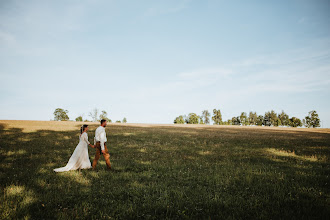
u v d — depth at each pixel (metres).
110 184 5.71
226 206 4.27
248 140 19.30
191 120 127.25
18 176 6.23
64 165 8.04
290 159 9.85
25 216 3.74
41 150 11.45
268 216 3.83
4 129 25.12
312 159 9.80
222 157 10.34
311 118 111.94
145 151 11.80
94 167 7.53
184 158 9.88
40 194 4.77
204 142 16.75
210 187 5.59
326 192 5.05
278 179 6.23
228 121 140.62
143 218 3.87
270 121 130.12
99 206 4.32
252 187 5.52
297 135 29.81
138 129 32.19
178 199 4.66
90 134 21.77
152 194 5.01
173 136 22.09
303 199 4.61
